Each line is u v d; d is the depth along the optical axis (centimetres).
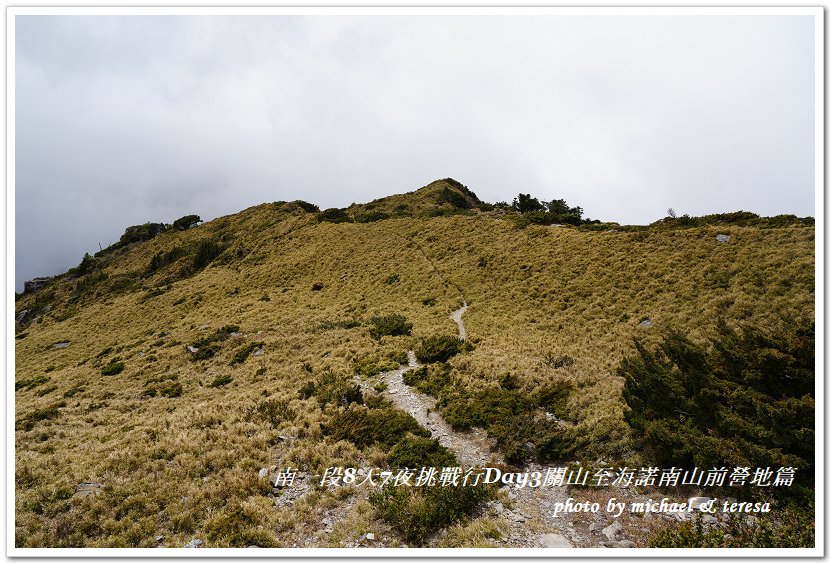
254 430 1512
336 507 1057
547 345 2377
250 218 8262
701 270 2625
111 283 7250
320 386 1998
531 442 1370
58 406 2289
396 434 1461
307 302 4347
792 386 1120
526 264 3734
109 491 1098
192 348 3162
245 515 1001
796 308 1927
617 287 2888
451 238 4922
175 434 1492
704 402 1204
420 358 2400
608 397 1661
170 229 9606
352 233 5988
